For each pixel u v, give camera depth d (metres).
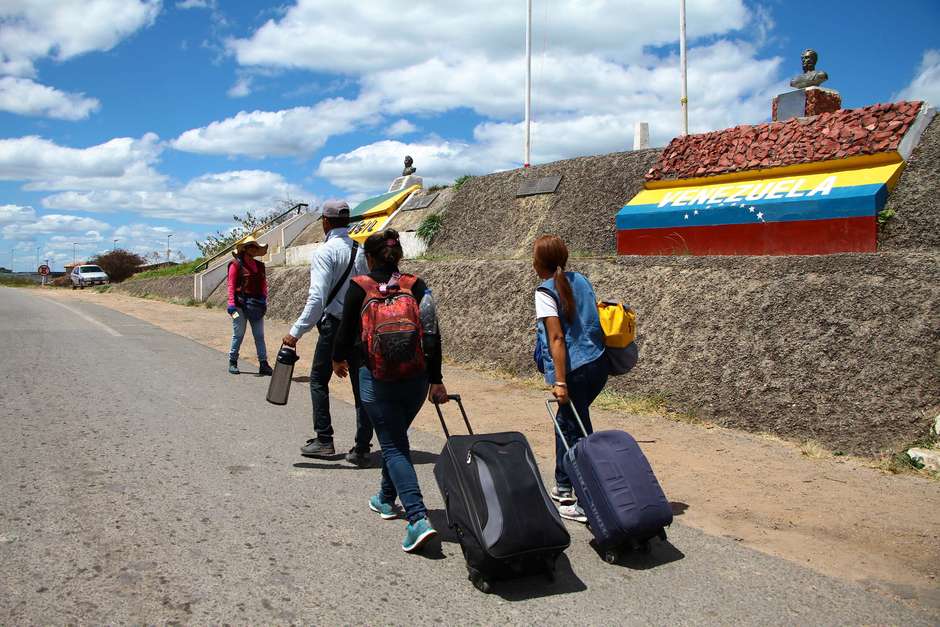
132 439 5.80
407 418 4.06
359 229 18.86
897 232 7.42
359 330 4.14
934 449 5.37
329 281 5.34
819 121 9.09
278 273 20.58
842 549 4.05
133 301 26.38
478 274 11.38
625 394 7.63
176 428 6.25
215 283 24.28
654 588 3.54
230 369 9.56
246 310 9.47
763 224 8.36
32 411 6.57
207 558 3.64
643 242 9.72
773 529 4.34
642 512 3.69
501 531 3.31
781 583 3.62
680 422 6.86
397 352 3.80
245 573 3.49
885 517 4.51
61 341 12.03
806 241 7.98
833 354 6.29
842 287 6.64
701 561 3.88
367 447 5.46
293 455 5.62
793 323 6.75
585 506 3.87
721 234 8.80
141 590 3.26
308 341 13.41
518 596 3.43
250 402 7.59
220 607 3.14
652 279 8.49
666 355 7.59
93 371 9.01
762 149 9.41
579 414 4.39
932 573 3.75
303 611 3.15
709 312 7.54
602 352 4.33
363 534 4.09
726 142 10.03
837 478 5.25
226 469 5.14
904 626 3.20
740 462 5.65
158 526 4.01
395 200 18.58
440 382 4.12
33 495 4.38
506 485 3.39
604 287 8.88
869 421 5.79
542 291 4.31
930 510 4.62
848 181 8.05
